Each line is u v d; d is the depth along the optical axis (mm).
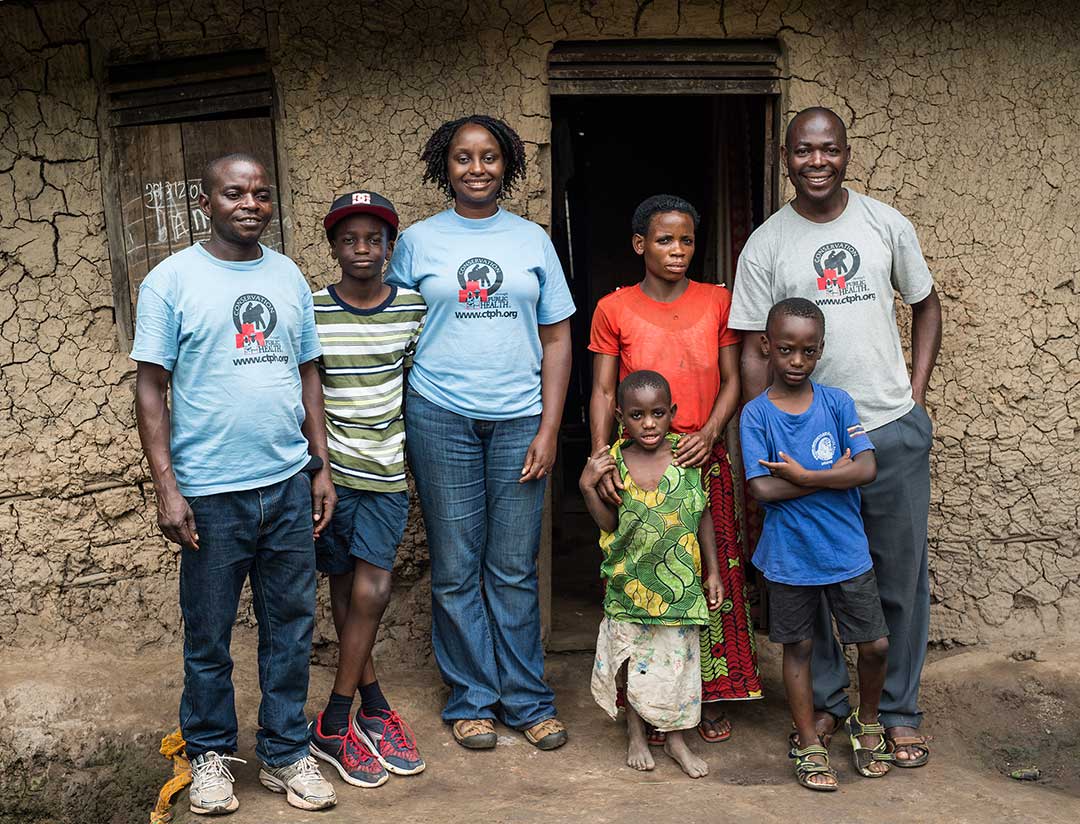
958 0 4168
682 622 3525
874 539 3615
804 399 3443
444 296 3562
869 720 3570
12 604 4262
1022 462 4352
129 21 4133
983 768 3744
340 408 3508
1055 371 4332
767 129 4293
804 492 3402
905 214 4242
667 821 3209
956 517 4355
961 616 4391
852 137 4207
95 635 4297
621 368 3766
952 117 4219
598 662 3682
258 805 3318
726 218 5117
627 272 7594
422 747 3764
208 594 3203
